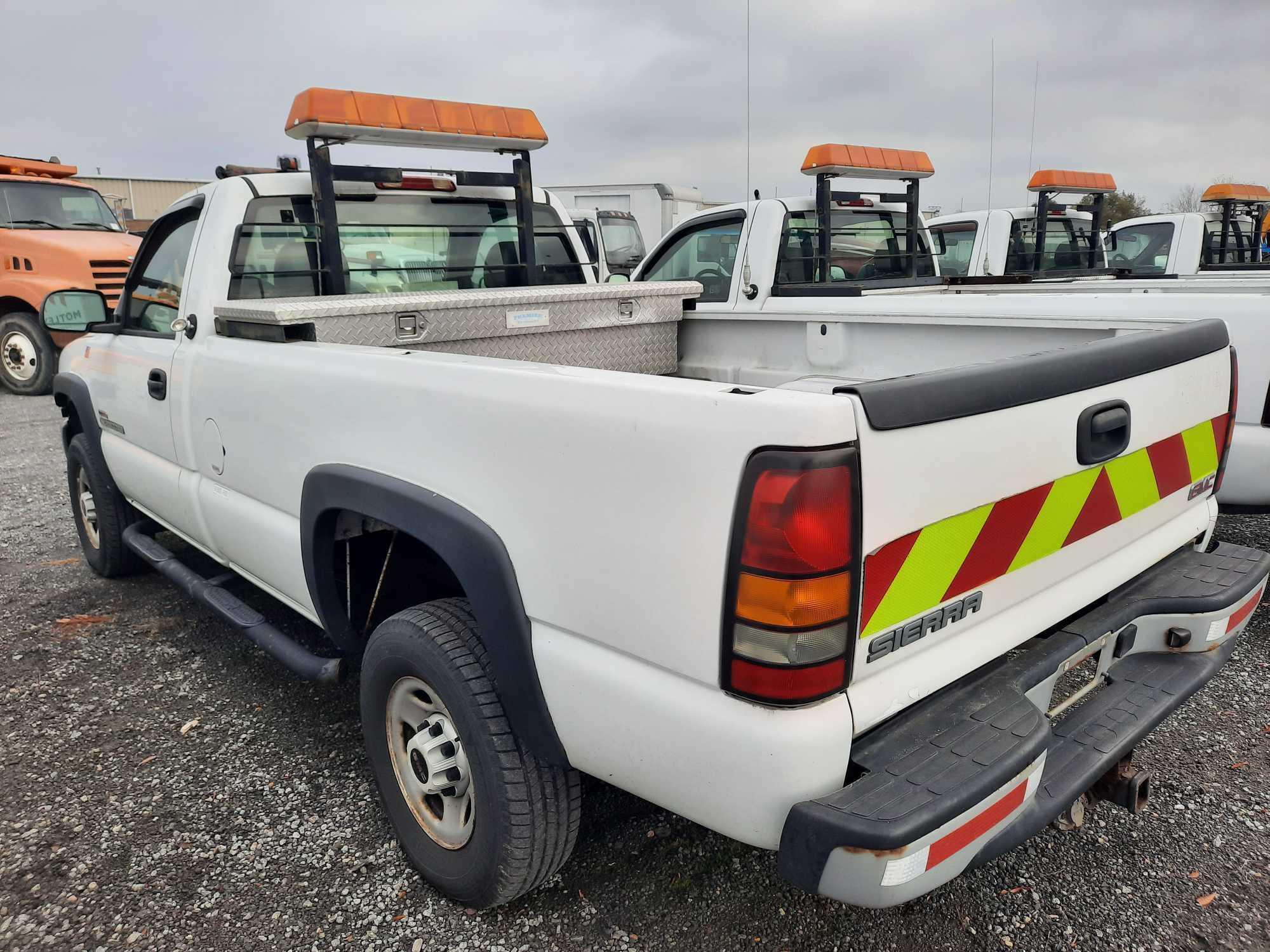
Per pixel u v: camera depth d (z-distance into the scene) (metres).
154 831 2.63
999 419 1.72
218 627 4.07
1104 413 1.97
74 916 2.29
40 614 4.25
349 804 2.75
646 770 1.72
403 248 3.63
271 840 2.59
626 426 1.63
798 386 3.40
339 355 2.38
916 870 1.48
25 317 10.80
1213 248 11.70
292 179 3.36
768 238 6.03
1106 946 2.13
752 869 2.43
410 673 2.21
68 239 10.79
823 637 1.49
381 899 2.35
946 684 1.74
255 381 2.75
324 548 2.55
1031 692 1.91
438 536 2.05
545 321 3.30
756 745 1.52
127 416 3.85
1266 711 3.19
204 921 2.28
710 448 1.51
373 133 3.16
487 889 2.15
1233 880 2.35
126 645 3.90
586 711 1.79
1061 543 1.97
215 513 3.18
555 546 1.80
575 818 2.11
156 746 3.10
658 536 1.61
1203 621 2.26
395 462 2.20
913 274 6.82
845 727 1.54
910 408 1.54
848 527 1.47
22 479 6.89
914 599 1.64
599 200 17.72
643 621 1.66
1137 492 2.19
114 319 4.04
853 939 2.17
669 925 2.23
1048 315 2.95
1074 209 9.75
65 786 2.86
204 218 3.26
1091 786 2.20
